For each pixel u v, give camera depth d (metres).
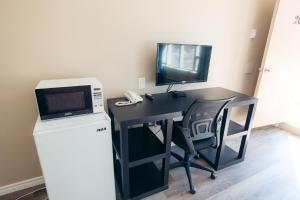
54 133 1.09
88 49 1.59
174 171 1.92
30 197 1.58
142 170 1.84
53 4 1.37
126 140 1.33
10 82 1.40
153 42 1.84
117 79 1.79
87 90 1.29
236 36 2.32
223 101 1.42
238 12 2.21
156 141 1.72
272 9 2.43
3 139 1.50
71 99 1.27
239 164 2.05
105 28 1.60
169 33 1.89
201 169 1.90
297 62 2.61
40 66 1.46
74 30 1.49
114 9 1.58
